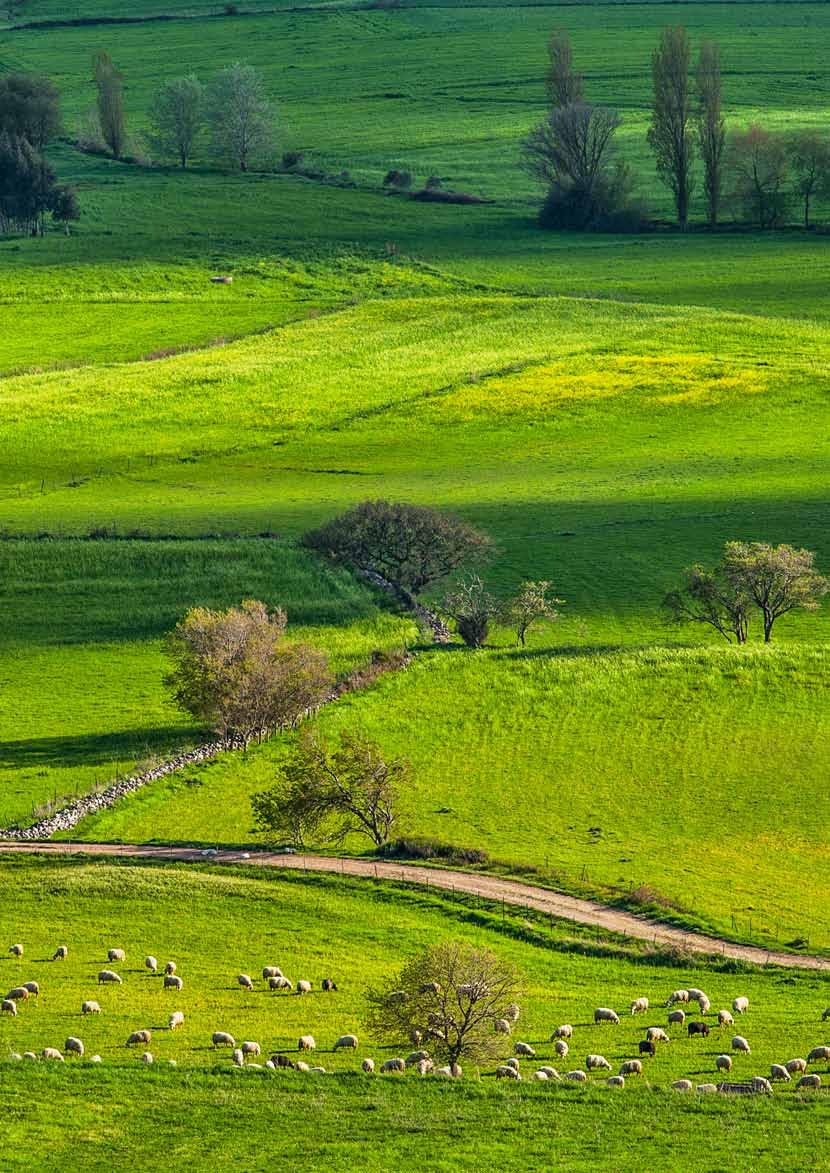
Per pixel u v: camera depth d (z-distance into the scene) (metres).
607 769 138.00
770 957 94.44
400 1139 60.84
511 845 119.19
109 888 104.44
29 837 122.06
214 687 144.88
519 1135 61.06
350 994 84.81
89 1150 60.03
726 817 126.19
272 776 136.12
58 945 94.12
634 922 100.62
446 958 74.19
